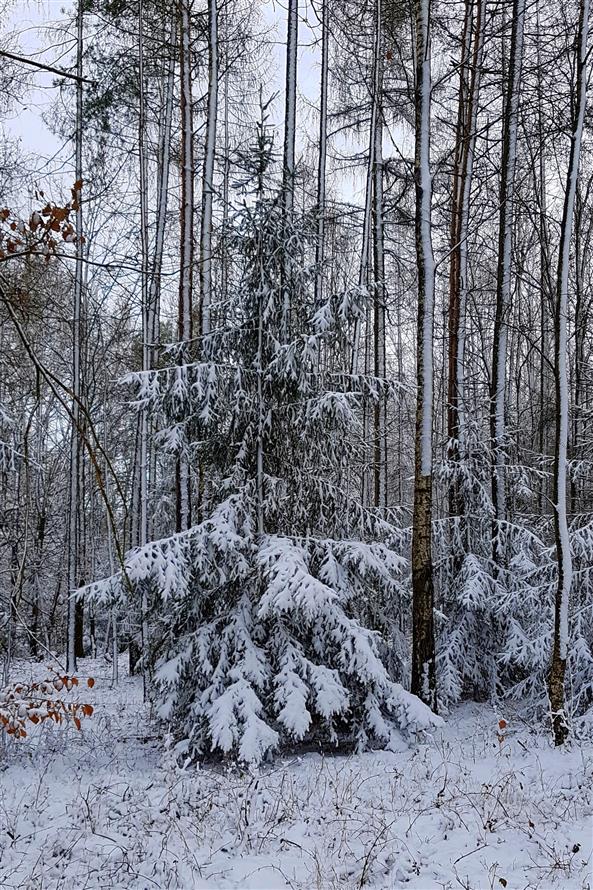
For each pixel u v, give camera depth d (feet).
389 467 87.66
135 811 19.66
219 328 30.14
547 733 28.86
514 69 37.50
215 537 26.86
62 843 17.79
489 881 15.52
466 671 37.96
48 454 71.05
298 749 28.76
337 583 27.86
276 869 16.30
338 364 35.22
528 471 42.96
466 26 41.81
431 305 30.60
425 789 21.90
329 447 30.81
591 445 40.93
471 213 53.83
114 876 16.06
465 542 40.09
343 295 29.37
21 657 60.29
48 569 68.59
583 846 16.99
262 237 29.45
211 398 28.71
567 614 26.78
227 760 25.59
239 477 29.43
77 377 52.54
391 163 50.24
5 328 36.96
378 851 17.08
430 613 30.09
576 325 49.75
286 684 25.91
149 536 68.23
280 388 29.86
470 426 40.50
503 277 39.24
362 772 24.43
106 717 34.24
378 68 43.45
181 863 16.79
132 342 73.10
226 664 27.32
